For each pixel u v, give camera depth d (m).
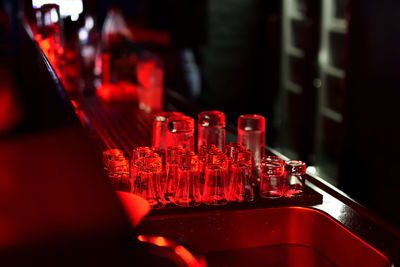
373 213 1.08
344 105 3.75
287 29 4.99
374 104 3.45
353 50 3.60
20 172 0.49
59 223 0.45
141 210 0.85
